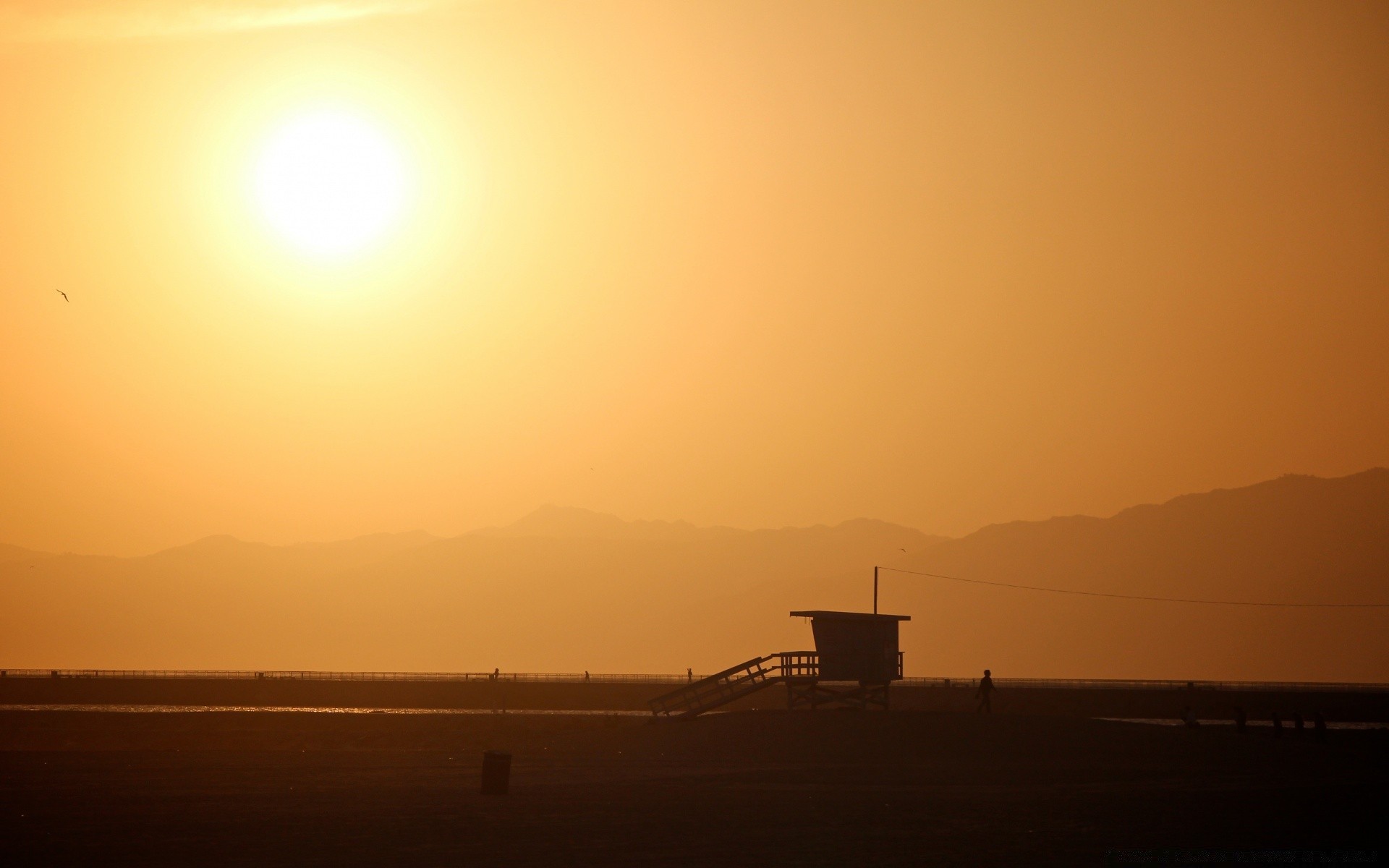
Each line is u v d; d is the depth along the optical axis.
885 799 85.44
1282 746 111.44
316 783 95.50
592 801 84.56
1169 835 71.50
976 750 108.50
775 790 90.06
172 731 159.88
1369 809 80.44
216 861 63.38
